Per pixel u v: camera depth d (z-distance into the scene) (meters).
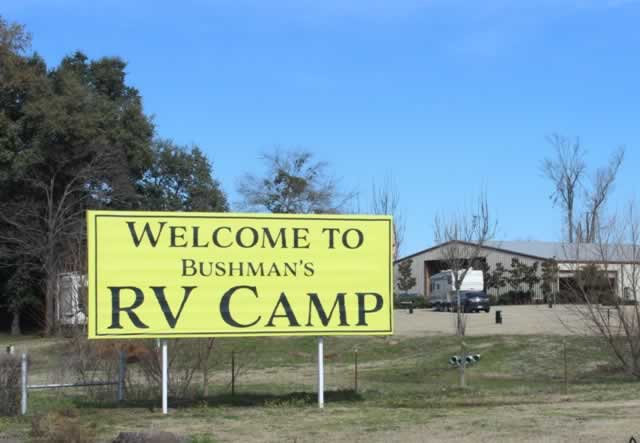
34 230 50.88
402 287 81.31
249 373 27.94
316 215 16.28
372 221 16.45
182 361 18.55
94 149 53.00
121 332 15.36
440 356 32.44
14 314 53.50
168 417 15.05
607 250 24.02
